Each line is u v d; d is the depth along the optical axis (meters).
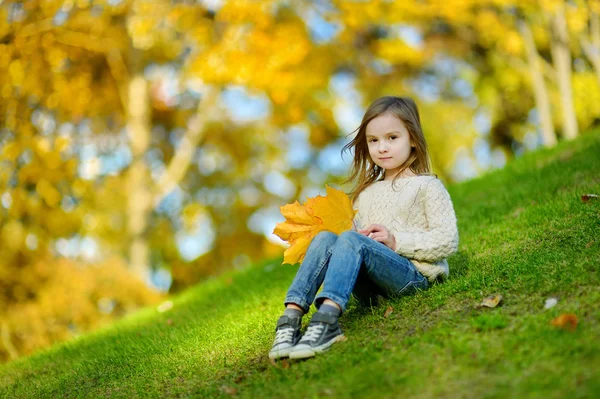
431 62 14.31
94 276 7.44
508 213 4.19
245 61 9.18
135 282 7.66
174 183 11.69
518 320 2.25
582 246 2.81
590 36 12.51
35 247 8.68
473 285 2.71
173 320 4.25
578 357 1.88
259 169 14.20
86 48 10.37
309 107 12.21
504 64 14.23
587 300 2.22
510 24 12.07
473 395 1.81
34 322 6.96
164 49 10.73
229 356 2.83
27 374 3.63
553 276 2.54
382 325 2.57
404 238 2.64
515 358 1.97
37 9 8.89
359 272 2.71
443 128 14.80
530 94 14.81
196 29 9.55
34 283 7.56
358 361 2.25
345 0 10.20
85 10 9.48
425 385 1.94
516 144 15.88
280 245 14.32
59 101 9.61
